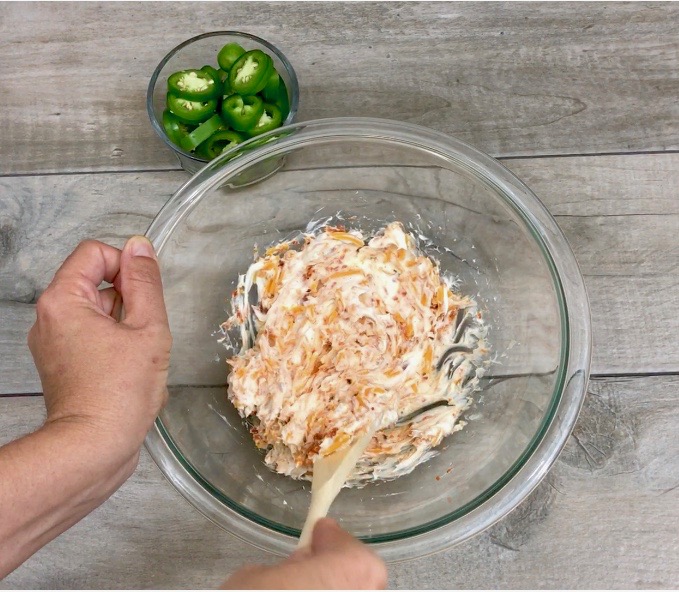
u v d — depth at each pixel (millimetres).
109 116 647
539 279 567
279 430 552
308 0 654
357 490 575
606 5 646
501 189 563
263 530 540
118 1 655
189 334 580
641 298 612
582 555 588
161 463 543
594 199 625
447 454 574
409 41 650
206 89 602
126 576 598
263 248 602
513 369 572
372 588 444
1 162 645
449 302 582
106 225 636
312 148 575
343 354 551
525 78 642
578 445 597
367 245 584
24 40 655
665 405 600
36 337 495
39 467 458
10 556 471
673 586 583
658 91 637
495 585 589
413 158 577
